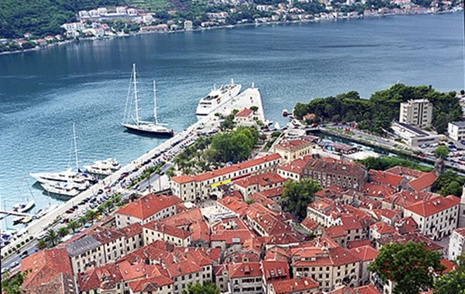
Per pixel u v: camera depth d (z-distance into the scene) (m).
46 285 199.25
